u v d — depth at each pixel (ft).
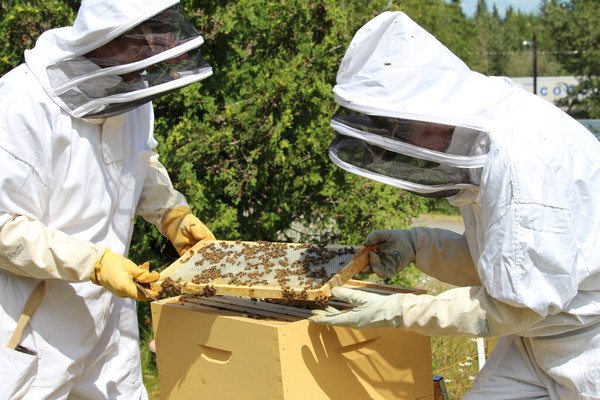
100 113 9.27
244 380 8.98
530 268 7.97
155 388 16.37
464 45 70.90
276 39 18.19
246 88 17.76
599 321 8.61
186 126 16.69
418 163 8.38
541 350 8.77
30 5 17.26
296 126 17.51
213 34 17.29
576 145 8.51
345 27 17.98
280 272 9.30
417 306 8.54
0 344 9.34
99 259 9.30
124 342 10.91
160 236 17.84
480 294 8.50
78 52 8.95
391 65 8.20
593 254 8.27
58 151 9.31
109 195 9.93
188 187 16.60
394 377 9.71
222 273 9.57
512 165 8.04
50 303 9.71
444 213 48.03
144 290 9.41
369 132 8.27
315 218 18.85
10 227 9.01
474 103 8.25
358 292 8.77
